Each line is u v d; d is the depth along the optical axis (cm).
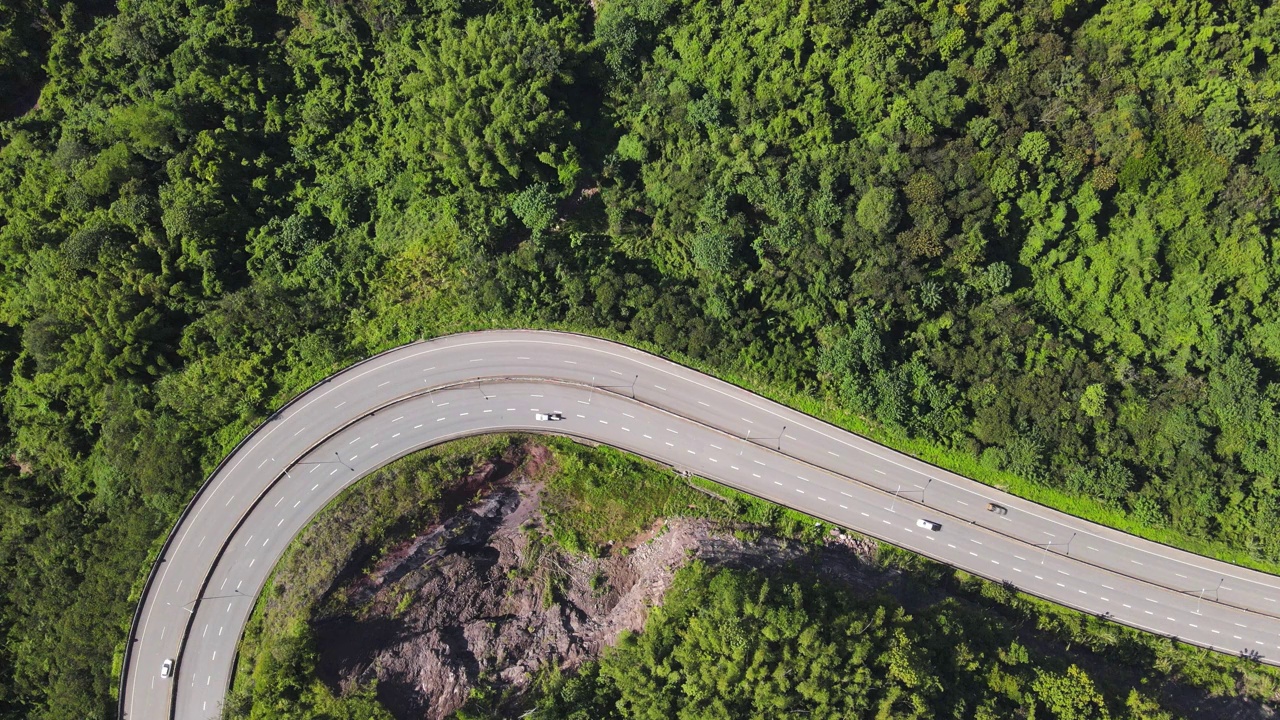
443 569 7981
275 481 8056
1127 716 7450
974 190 8594
